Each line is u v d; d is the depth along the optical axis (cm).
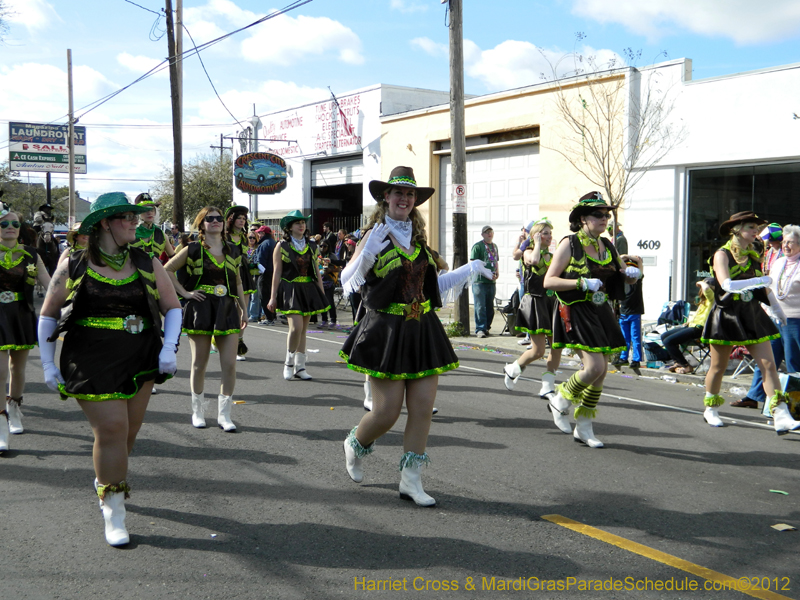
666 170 1390
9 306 594
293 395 804
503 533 416
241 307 684
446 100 2231
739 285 635
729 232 661
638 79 1421
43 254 1455
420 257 454
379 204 459
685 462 568
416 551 390
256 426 663
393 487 496
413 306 448
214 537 407
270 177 2464
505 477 522
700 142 1330
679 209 1378
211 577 357
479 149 1805
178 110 2234
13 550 389
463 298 1341
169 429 647
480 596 340
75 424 665
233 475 520
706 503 471
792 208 1229
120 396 389
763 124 1245
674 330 991
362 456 482
